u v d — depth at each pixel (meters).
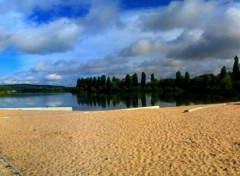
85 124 18.25
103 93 105.56
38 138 14.02
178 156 10.07
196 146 11.40
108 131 15.44
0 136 14.97
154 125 16.98
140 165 9.18
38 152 11.22
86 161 9.78
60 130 16.14
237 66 78.25
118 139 13.23
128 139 13.16
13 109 30.03
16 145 12.63
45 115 23.83
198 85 91.50
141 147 11.55
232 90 72.25
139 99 60.62
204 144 11.67
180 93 89.56
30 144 12.72
